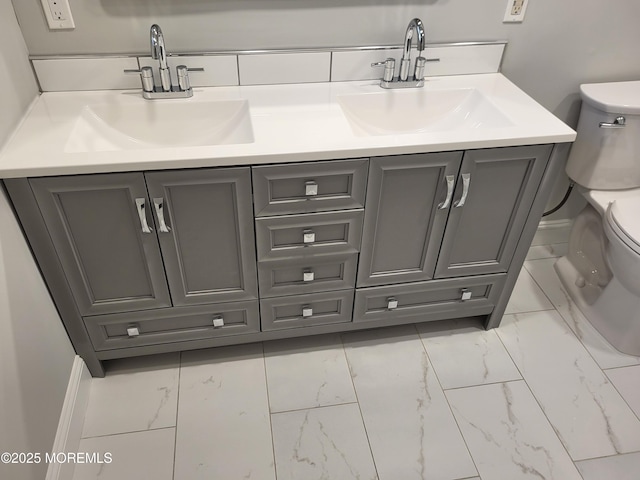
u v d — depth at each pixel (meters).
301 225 1.51
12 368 1.24
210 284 1.61
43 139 1.35
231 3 1.53
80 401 1.62
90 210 1.36
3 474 1.13
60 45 1.52
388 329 1.97
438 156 1.43
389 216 1.56
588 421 1.67
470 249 1.71
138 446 1.57
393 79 1.71
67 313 1.56
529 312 2.05
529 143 1.45
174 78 1.64
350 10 1.60
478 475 1.52
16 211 1.33
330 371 1.80
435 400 1.72
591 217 2.08
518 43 1.78
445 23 1.69
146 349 1.73
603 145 1.87
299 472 1.52
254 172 1.36
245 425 1.63
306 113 1.54
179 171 1.32
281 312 1.75
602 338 1.95
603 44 1.82
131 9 1.49
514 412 1.69
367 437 1.61
